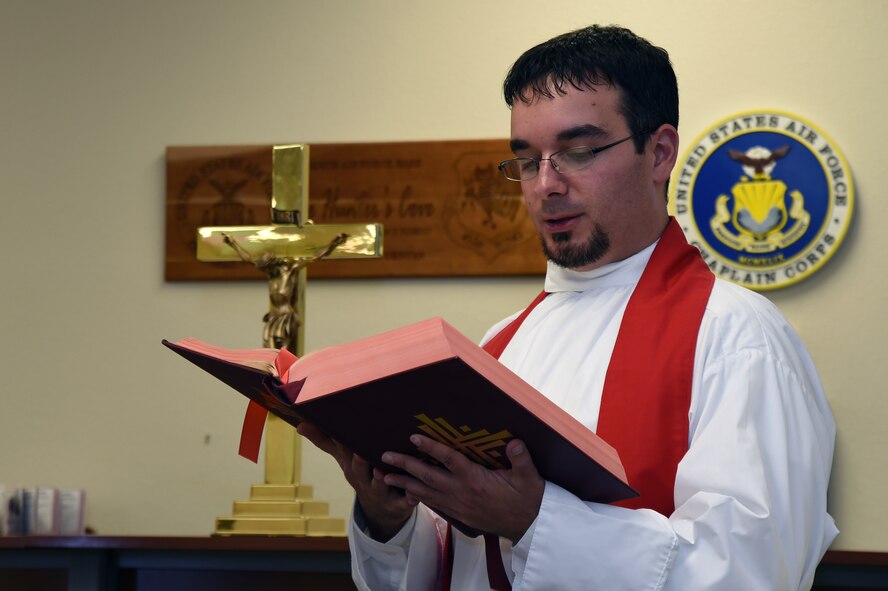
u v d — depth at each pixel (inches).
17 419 180.2
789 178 168.1
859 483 161.8
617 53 90.4
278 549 122.6
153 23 187.2
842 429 163.0
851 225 167.0
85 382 180.2
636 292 91.8
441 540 91.0
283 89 183.5
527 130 90.0
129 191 184.1
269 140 182.7
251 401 86.1
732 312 86.1
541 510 72.5
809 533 79.1
